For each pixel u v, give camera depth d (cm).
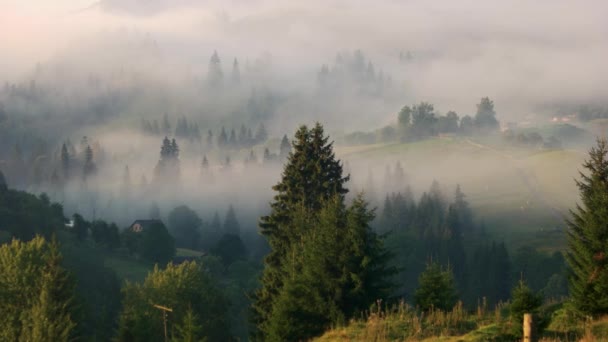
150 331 5203
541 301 2589
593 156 2986
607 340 2330
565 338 2456
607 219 2770
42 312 4666
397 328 2884
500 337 2536
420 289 3225
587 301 2728
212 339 6088
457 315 2923
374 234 3622
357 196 3706
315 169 6019
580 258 2839
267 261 5388
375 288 3584
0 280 5300
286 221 5706
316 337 3259
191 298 6081
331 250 3556
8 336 4931
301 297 3584
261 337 4472
